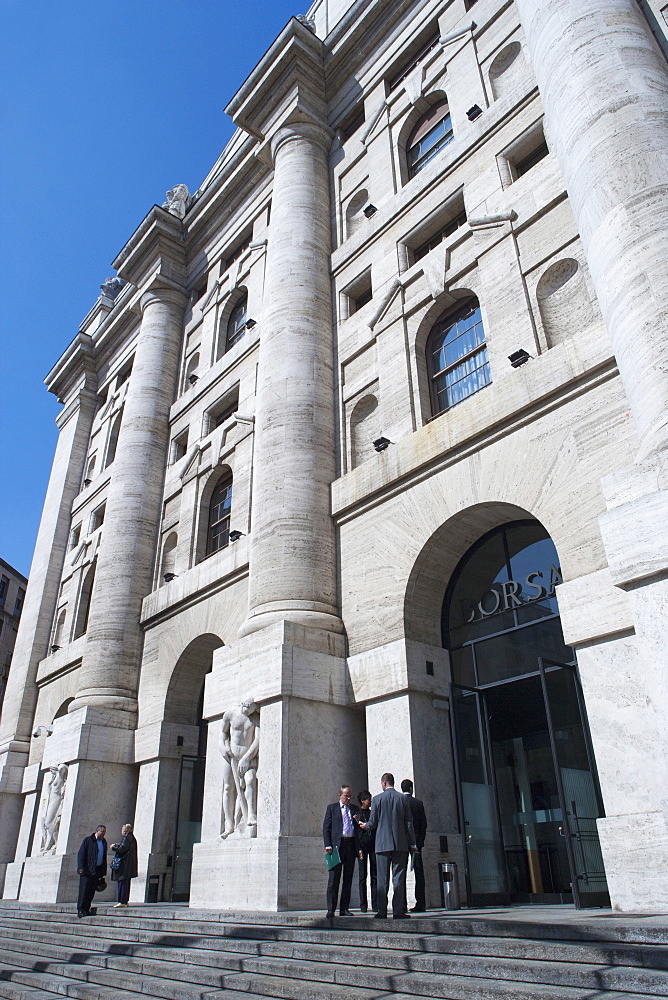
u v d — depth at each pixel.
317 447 16.34
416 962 6.02
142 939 10.24
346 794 9.84
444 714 12.92
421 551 13.30
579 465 11.04
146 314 28.17
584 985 4.84
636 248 9.21
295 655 13.24
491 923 6.61
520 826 11.80
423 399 15.12
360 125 21.75
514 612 12.46
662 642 7.27
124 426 25.86
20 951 11.49
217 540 20.98
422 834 9.74
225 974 6.95
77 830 18.64
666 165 9.62
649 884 8.11
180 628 20.05
